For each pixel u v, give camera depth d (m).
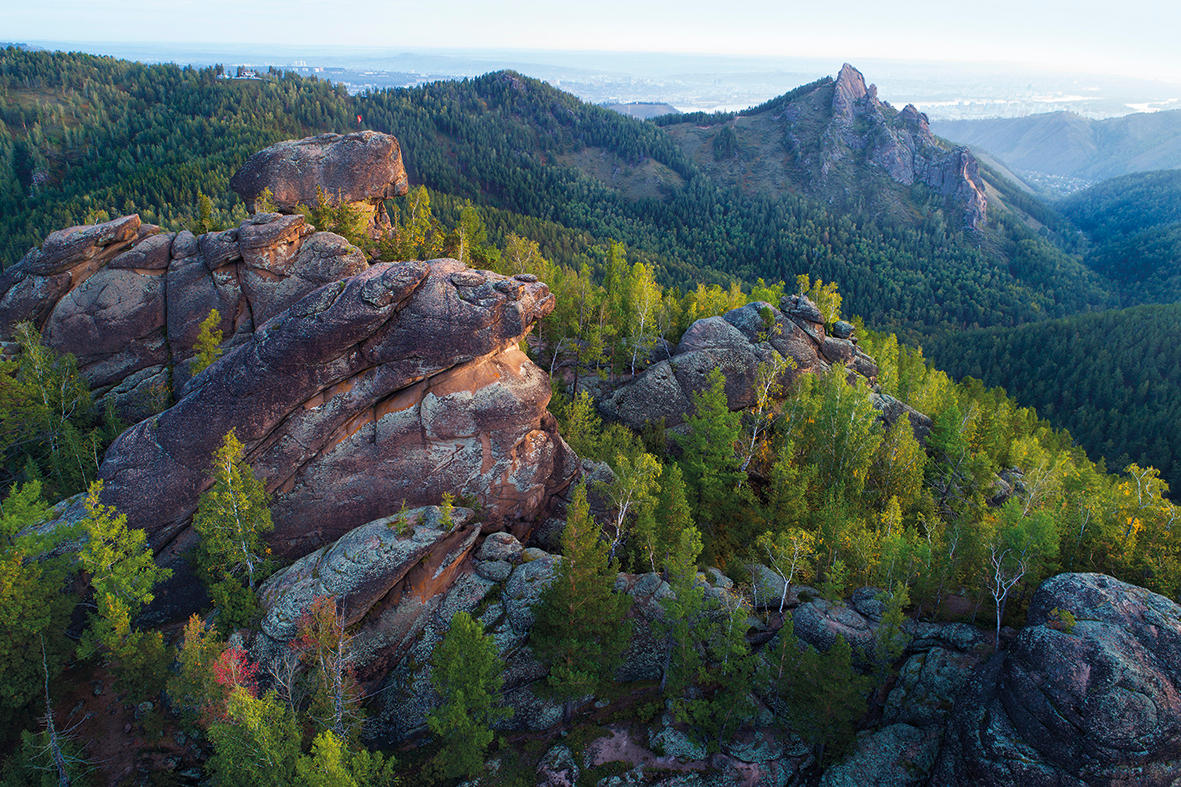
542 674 37.00
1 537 35.31
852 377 74.06
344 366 40.81
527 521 45.94
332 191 68.06
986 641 36.97
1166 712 25.88
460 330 41.50
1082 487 56.97
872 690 36.66
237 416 39.62
